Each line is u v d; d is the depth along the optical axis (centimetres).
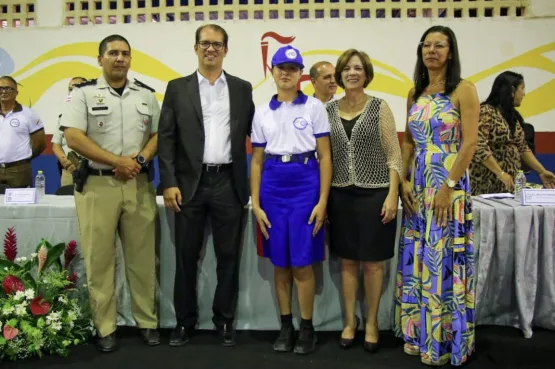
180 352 215
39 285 223
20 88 402
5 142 356
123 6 392
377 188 204
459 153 191
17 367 202
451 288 199
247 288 239
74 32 396
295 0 382
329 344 224
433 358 198
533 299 228
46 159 408
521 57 379
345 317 226
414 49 381
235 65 388
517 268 227
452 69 195
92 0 394
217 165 213
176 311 224
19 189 243
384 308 236
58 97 402
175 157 217
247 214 234
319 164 209
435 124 197
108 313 220
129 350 218
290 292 221
